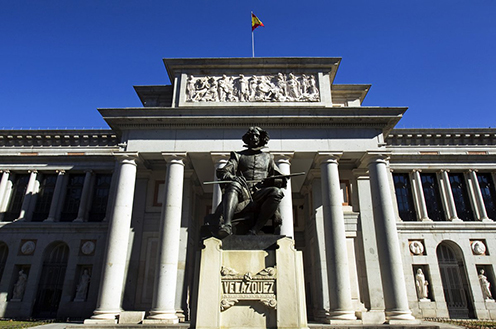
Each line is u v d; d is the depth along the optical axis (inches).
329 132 924.0
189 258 1035.3
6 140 1259.8
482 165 1219.2
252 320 205.9
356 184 1071.0
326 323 780.0
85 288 1073.5
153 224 1030.4
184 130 930.1
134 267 983.6
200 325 200.7
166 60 1029.8
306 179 1130.7
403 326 680.4
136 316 751.7
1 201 1200.8
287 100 992.2
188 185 1038.4
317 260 982.4
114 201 863.7
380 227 836.6
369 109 922.7
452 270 1122.7
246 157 286.5
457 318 1061.8
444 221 1162.0
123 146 915.4
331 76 1082.1
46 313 1076.5
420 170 1214.9
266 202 247.4
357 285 962.1
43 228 1147.9
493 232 1135.0
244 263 218.1
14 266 1116.5
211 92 1004.6
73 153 1241.4
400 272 792.9
